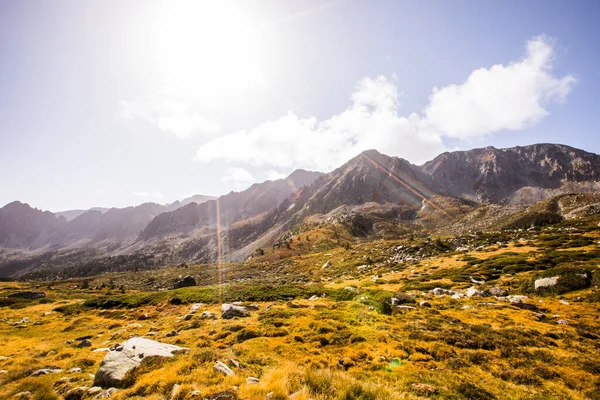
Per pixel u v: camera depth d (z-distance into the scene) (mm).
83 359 18875
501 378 15047
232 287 55062
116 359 14703
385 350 19062
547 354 17484
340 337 21781
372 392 11344
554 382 14453
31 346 27891
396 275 70312
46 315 49344
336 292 44094
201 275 147750
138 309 47094
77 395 12422
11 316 49594
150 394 11305
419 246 104938
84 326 39281
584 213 138625
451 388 13430
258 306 38188
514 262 57938
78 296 98812
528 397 12875
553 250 64438
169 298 50594
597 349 18500
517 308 31219
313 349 19672
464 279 53250
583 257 51750
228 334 24641
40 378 14766
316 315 28781
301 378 12180
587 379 14547
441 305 33781
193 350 16578
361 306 33281
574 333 21812
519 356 17500
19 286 150875
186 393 10570
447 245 100625
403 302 35344
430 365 16609
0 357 21859
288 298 44469
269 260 169625
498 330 22547
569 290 35688
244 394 10461
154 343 17219
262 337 22484
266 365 15953
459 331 22109
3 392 13203
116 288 134250
